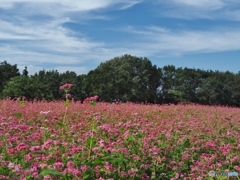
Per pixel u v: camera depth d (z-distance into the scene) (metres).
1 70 66.12
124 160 6.23
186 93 74.38
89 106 16.97
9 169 5.66
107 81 61.62
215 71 79.75
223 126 13.93
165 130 10.23
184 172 7.53
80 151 6.55
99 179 5.66
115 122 12.77
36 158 5.93
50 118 11.82
